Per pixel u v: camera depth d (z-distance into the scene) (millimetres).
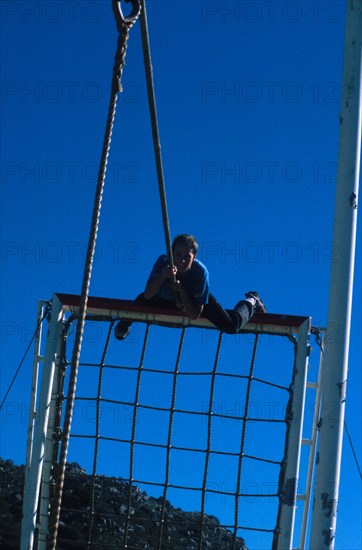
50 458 13859
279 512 13414
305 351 13734
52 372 13898
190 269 12531
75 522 25969
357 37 13383
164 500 13805
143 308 13852
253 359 13883
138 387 13922
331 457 12531
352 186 13047
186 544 26203
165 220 10680
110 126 9492
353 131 13164
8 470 33750
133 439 13898
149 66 9406
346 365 12750
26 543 13414
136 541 25438
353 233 12977
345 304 12812
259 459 13602
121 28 9219
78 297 14023
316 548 12344
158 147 9867
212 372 13859
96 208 9500
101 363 13992
